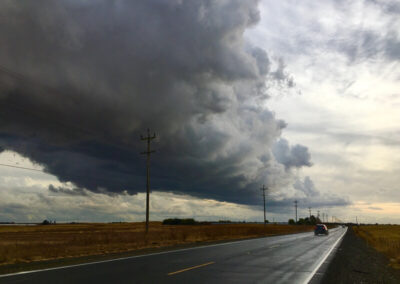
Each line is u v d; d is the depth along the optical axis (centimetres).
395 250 2711
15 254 1903
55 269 1317
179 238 3919
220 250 2325
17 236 5178
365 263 1856
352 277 1293
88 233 5988
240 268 1416
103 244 2912
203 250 2312
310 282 1114
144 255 1920
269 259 1788
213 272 1286
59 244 2805
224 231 6072
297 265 1554
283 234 5919
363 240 4600
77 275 1170
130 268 1354
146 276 1158
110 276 1152
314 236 5047
